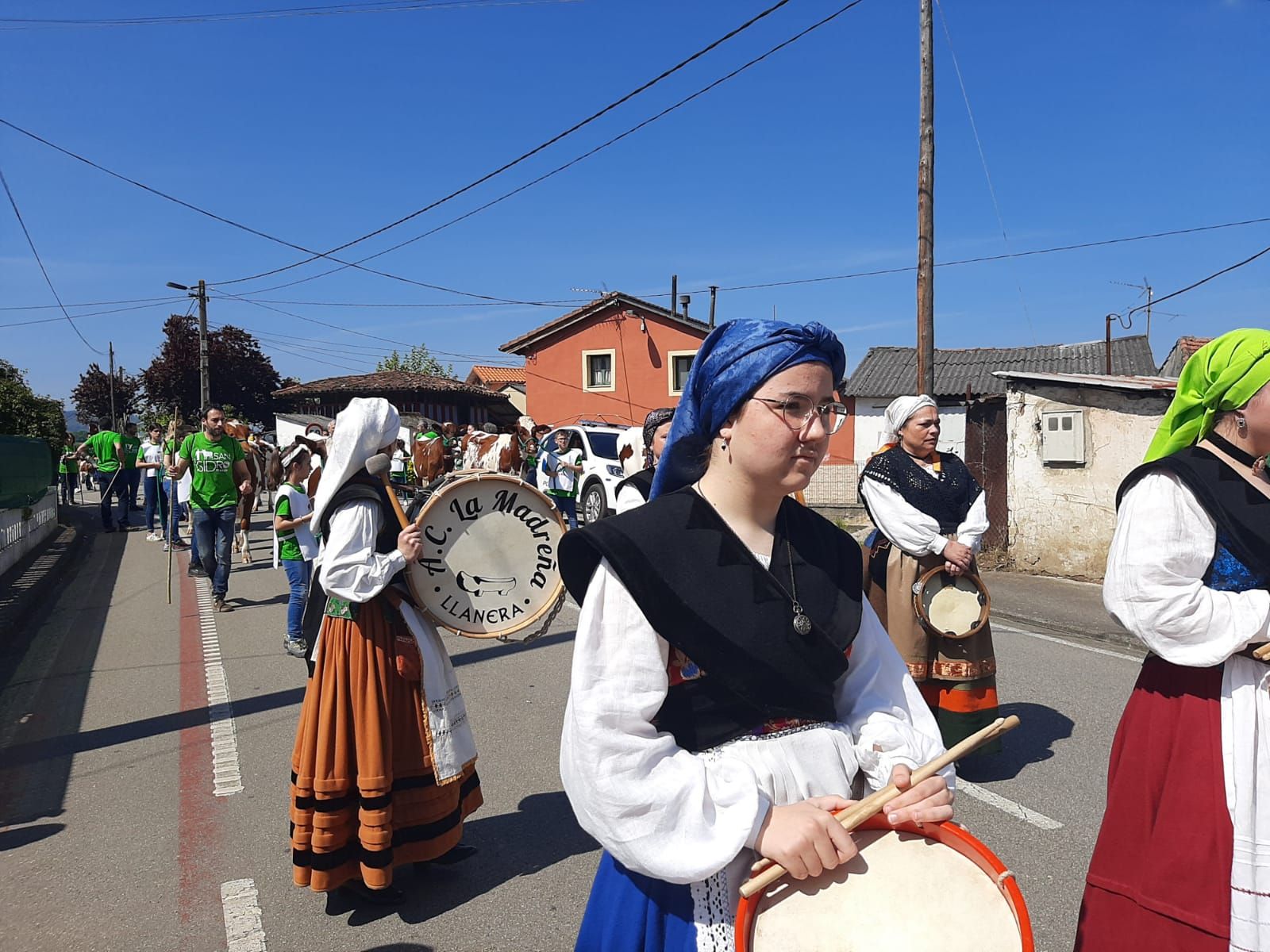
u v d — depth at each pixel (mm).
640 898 1465
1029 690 5930
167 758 4855
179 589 10023
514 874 3543
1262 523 1916
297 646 6836
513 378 45688
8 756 4918
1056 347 25578
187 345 47000
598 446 16172
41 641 7637
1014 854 3646
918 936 1329
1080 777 4422
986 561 10734
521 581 3346
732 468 1499
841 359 1519
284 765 4750
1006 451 10766
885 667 1667
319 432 14398
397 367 60156
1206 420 2033
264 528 15578
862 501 4473
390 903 3307
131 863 3668
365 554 2994
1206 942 1863
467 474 3309
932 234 11344
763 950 1323
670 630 1392
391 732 3145
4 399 14875
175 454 9953
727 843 1344
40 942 3104
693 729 1465
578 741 1388
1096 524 9789
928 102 11172
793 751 1479
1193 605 1870
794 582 1515
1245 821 1845
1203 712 1926
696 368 1530
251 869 3615
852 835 1446
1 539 10250
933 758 1592
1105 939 2037
